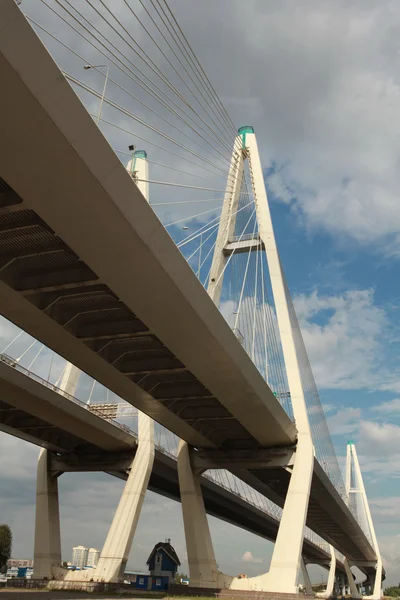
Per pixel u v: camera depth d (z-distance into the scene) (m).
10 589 34.50
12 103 14.35
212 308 24.88
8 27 12.93
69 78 17.69
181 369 30.91
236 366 29.36
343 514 65.50
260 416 36.66
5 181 17.12
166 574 49.19
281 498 62.59
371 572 126.12
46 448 45.47
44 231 21.20
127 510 42.62
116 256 20.47
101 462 45.88
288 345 43.94
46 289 23.67
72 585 39.06
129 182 17.75
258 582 37.62
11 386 33.28
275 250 44.81
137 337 28.39
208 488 55.41
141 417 46.34
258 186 46.56
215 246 44.25
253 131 48.62
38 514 44.75
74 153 15.86
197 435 41.16
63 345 28.00
